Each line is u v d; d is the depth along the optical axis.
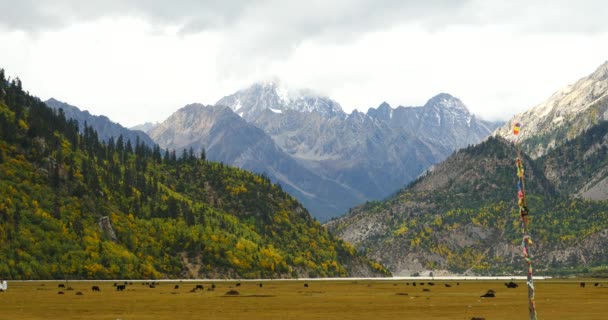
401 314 166.12
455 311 173.75
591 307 186.25
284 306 192.75
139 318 156.25
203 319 154.00
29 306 189.25
